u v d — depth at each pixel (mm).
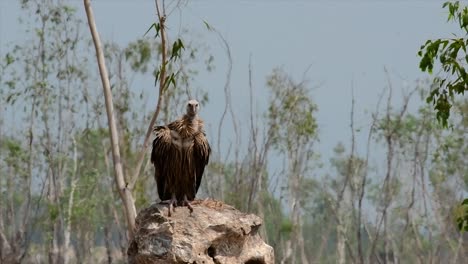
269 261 11727
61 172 37719
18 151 35656
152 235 11133
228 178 33594
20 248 37312
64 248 37250
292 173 34250
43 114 36344
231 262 11305
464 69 13062
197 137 12281
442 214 38406
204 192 32062
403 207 38406
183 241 11023
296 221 35219
